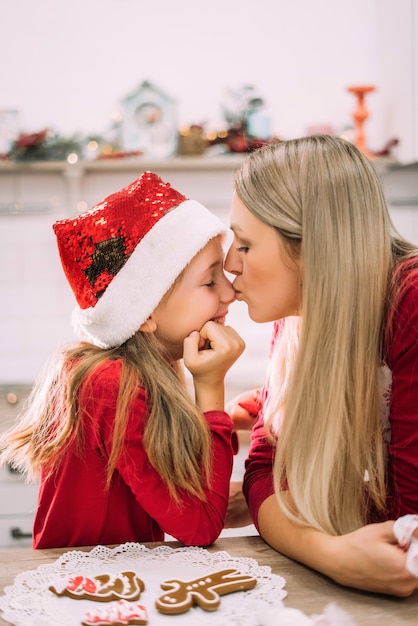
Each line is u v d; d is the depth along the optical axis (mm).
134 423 1072
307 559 967
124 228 1169
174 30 2928
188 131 2766
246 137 2783
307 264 1038
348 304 1024
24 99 2910
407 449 994
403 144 2695
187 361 1149
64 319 2967
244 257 1107
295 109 2963
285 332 1226
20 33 2898
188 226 1168
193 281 1180
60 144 2783
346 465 1021
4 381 2500
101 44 2912
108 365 1125
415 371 979
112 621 824
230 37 2936
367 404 1029
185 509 1057
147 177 1214
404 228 2947
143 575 958
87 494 1146
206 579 919
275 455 1146
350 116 2969
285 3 2939
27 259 2941
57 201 2922
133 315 1157
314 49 2951
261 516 1086
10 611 855
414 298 983
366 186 1063
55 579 935
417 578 880
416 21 2523
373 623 843
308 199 1048
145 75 2930
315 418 1024
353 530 1014
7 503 2352
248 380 2520
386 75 2830
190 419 1089
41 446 1165
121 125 2820
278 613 822
